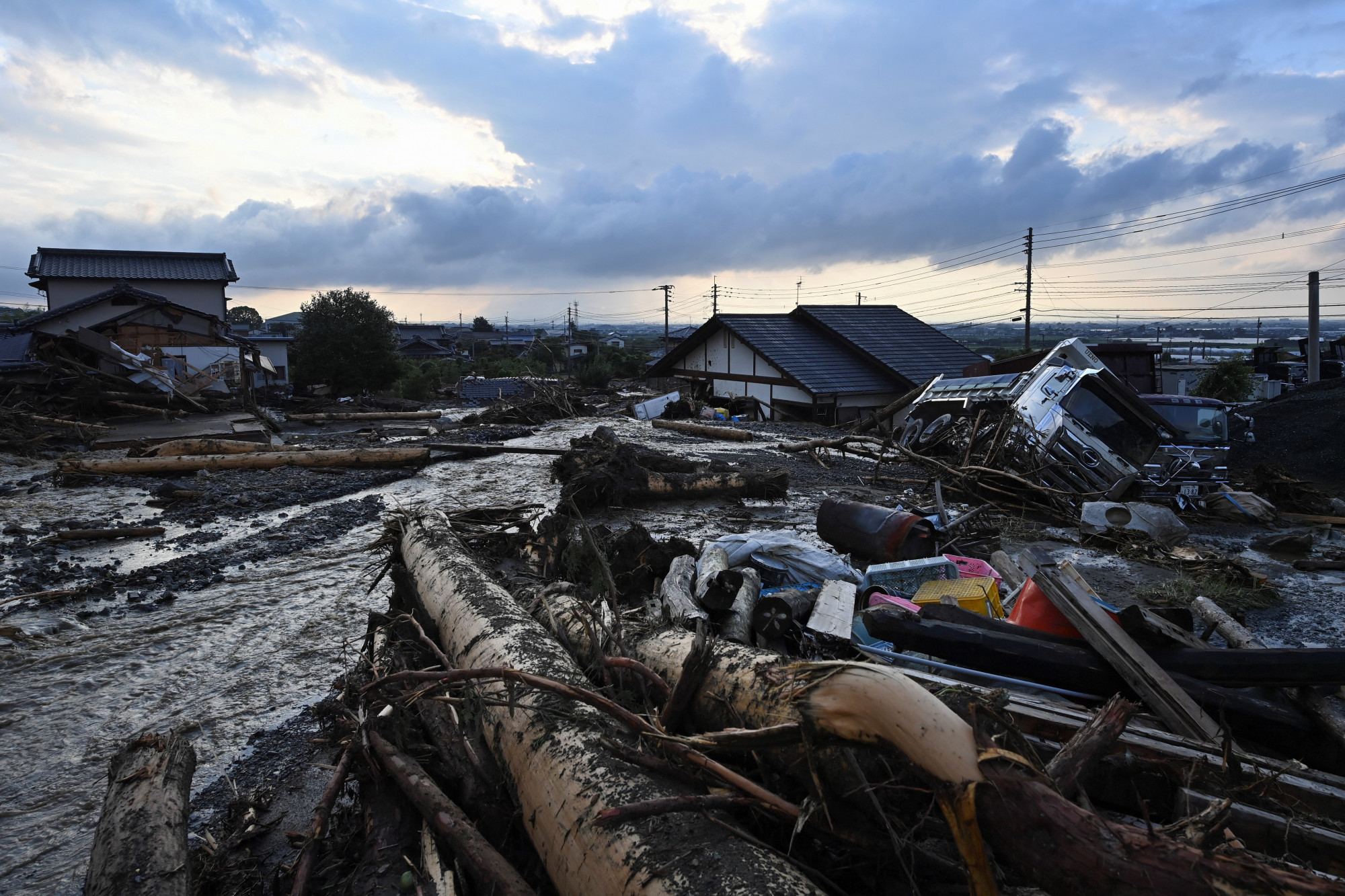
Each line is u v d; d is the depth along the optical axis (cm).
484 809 350
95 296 3189
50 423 2016
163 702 571
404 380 4691
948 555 730
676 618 498
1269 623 713
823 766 264
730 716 334
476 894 313
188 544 1038
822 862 277
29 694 583
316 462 1678
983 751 215
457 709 404
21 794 453
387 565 737
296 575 902
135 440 1827
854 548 813
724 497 1339
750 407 3153
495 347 10006
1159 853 193
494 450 1948
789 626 539
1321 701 385
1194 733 369
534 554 753
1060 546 1005
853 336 3142
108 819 339
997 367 2309
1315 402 2194
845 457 1858
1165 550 934
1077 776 257
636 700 395
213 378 2825
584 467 1372
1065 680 423
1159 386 2108
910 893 263
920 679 394
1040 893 249
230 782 462
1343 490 1656
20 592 817
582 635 461
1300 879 180
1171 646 425
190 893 310
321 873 345
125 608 777
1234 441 1641
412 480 1584
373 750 401
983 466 1315
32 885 375
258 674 623
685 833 257
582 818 280
